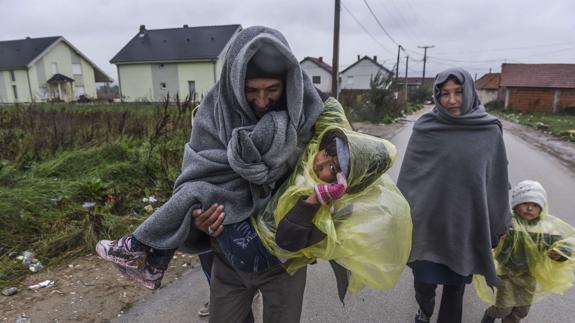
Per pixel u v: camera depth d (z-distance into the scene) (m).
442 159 2.35
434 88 2.44
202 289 3.16
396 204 1.57
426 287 2.50
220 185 1.55
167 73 41.38
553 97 36.53
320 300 3.12
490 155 2.30
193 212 1.52
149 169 5.66
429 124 2.45
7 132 7.06
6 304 2.83
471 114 2.35
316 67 54.47
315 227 1.46
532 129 20.14
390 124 19.84
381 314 2.94
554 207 5.63
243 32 1.49
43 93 41.66
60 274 3.29
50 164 5.41
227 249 1.58
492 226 2.35
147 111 14.04
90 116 9.62
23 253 3.49
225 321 1.77
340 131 1.49
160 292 3.10
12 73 42.25
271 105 1.55
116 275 3.30
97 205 4.38
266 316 1.76
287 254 1.53
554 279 2.41
